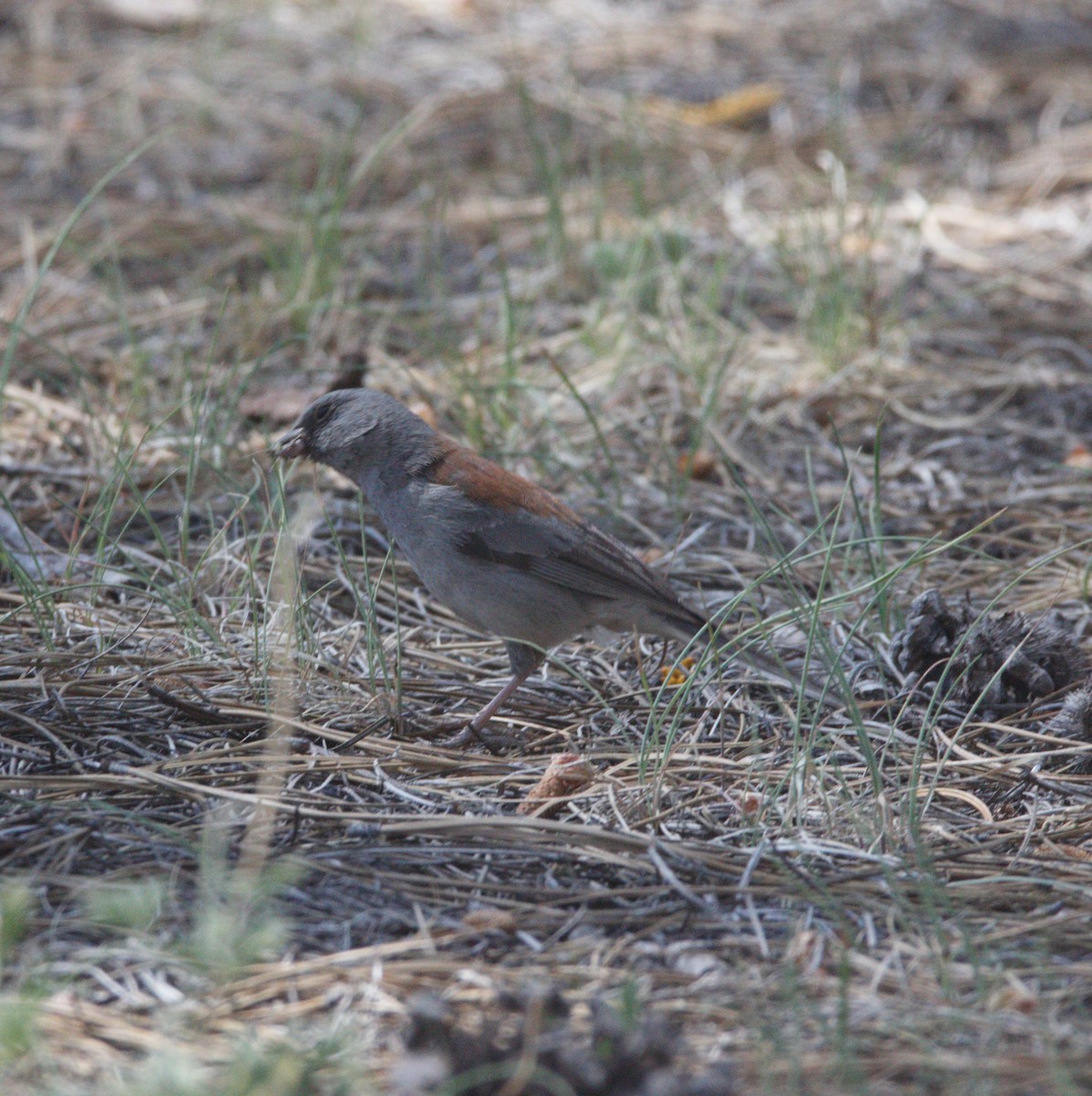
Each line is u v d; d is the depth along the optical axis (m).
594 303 15.37
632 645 10.38
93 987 6.03
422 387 13.72
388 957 6.31
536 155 16.77
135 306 15.43
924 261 16.84
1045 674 9.38
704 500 12.42
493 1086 5.25
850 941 6.56
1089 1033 5.84
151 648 9.38
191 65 21.61
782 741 8.84
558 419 13.46
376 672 9.57
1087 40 23.58
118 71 21.42
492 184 18.78
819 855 7.29
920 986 6.24
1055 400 14.09
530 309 15.65
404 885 6.94
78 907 6.56
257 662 9.07
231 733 8.52
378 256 17.03
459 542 9.15
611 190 18.42
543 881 7.08
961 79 21.91
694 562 11.34
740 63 22.30
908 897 6.95
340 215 16.98
